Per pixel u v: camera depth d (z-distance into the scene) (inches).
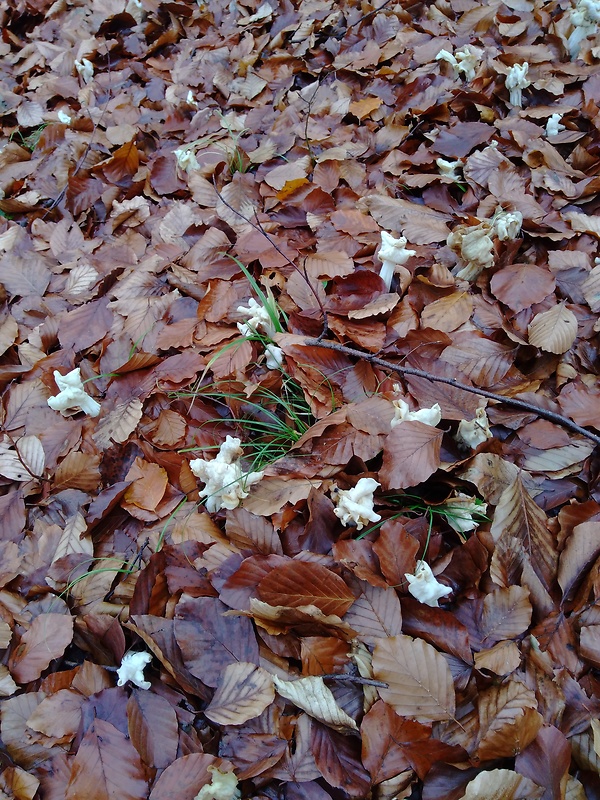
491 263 33.9
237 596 24.3
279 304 34.5
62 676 23.8
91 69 56.5
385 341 31.8
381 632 23.6
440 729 22.0
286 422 30.3
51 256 41.3
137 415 30.9
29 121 54.1
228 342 33.2
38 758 22.6
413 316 32.7
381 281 33.2
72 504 29.1
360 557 24.9
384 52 50.3
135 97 54.1
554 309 31.6
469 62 45.9
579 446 28.0
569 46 47.2
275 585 24.0
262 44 55.1
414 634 23.8
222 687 22.8
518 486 25.2
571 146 42.1
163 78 55.9
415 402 29.5
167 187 43.9
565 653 23.0
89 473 29.4
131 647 24.4
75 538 27.5
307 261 35.3
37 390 33.6
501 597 23.8
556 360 31.3
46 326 36.2
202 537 26.5
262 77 51.8
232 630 23.8
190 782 21.0
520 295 32.9
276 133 46.1
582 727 21.6
